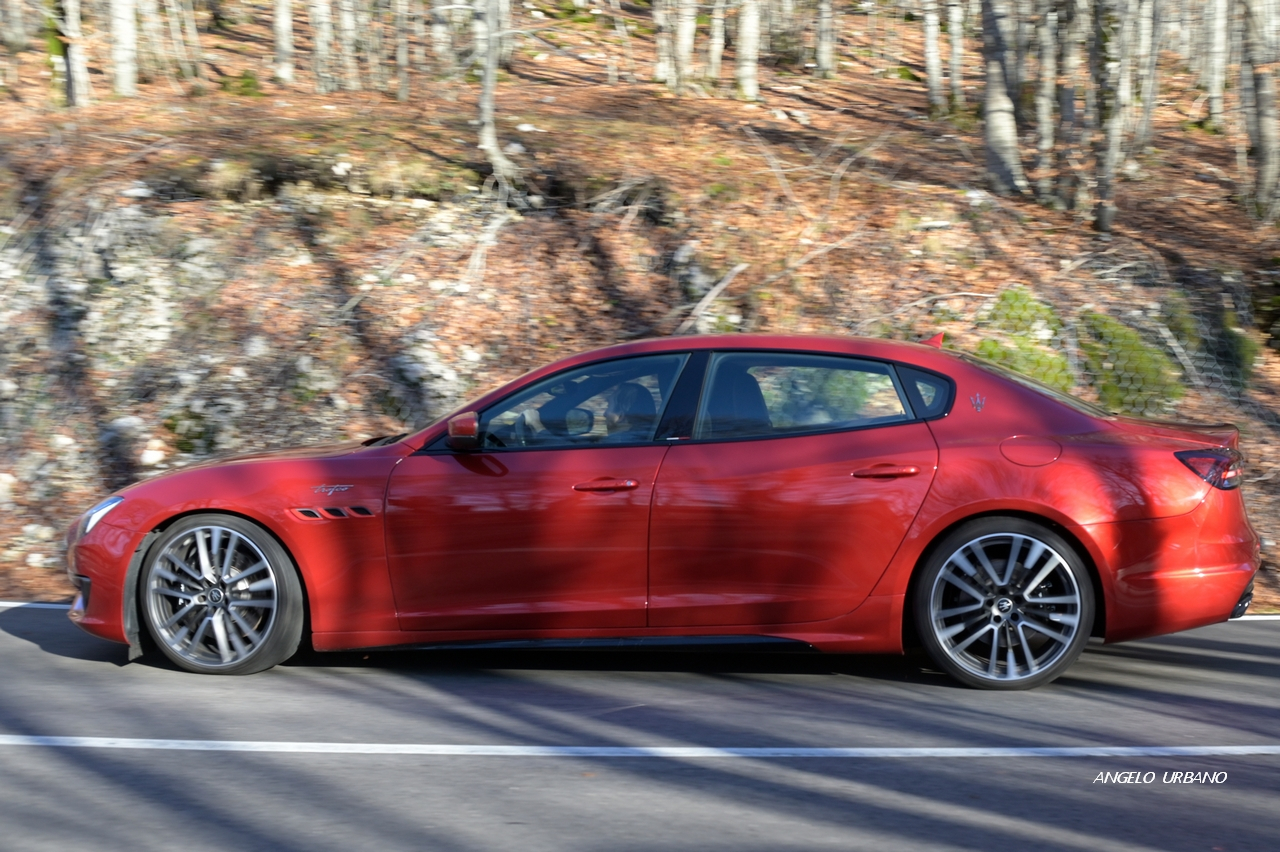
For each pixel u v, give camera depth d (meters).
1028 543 4.75
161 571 5.07
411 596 4.97
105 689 4.88
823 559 4.82
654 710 4.59
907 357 5.07
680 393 5.04
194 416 9.05
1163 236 11.75
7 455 8.67
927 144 14.47
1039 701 4.71
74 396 9.21
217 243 10.70
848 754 4.07
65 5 13.98
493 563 4.92
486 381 9.62
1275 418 9.28
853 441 4.89
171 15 16.11
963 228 11.45
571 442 5.00
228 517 5.04
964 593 4.82
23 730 4.33
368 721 4.44
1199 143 15.92
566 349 9.98
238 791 3.71
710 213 11.66
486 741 4.20
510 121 13.51
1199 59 18.72
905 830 3.41
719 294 10.52
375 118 13.43
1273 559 7.28
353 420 9.18
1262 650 5.55
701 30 21.61
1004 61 12.24
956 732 4.32
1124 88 11.28
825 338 5.17
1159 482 4.75
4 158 11.72
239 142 12.04
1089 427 4.91
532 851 3.25
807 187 12.34
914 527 4.78
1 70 15.44
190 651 5.10
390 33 17.73
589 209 11.68
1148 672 5.16
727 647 4.89
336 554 4.98
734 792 3.70
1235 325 10.22
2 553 7.58
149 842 3.31
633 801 3.62
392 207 11.52
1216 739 4.25
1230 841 3.35
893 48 22.33
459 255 10.98
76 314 9.94
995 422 4.90
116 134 12.43
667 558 4.86
